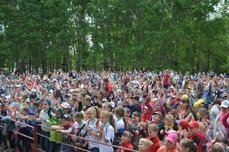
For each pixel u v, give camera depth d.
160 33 51.03
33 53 55.88
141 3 51.62
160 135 9.28
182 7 53.41
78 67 62.84
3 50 54.53
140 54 51.25
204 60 56.84
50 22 54.03
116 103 15.06
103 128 8.73
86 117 10.39
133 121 10.34
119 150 8.55
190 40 53.16
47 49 55.25
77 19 59.94
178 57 54.06
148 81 25.80
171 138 7.08
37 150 10.90
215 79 24.08
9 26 54.94
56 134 10.17
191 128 8.08
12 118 12.08
